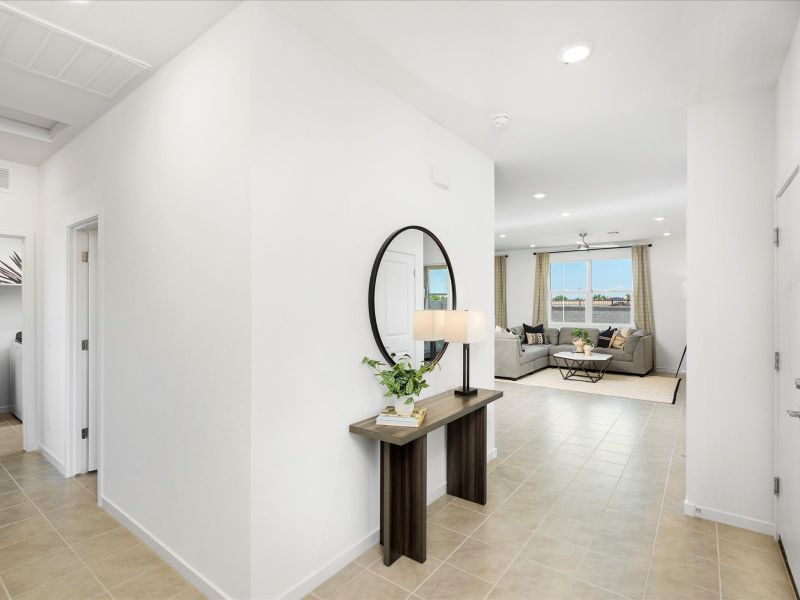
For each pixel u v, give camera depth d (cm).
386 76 230
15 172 360
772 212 240
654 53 209
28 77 227
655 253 852
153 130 227
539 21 185
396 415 219
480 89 244
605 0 172
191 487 200
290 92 188
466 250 321
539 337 918
